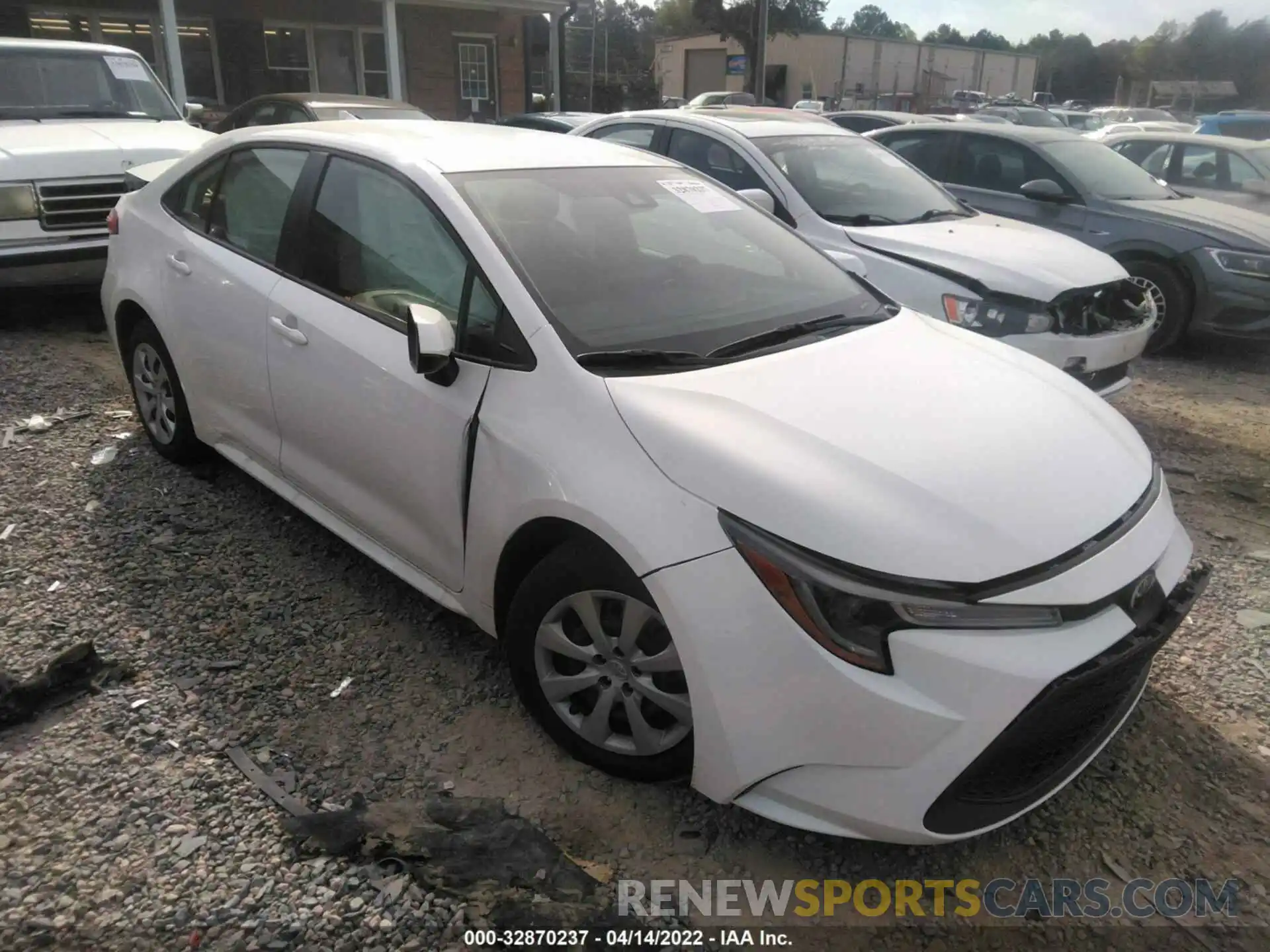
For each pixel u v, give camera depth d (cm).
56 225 649
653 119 703
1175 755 304
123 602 351
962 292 553
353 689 313
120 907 228
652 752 262
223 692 307
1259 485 525
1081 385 334
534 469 267
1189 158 1009
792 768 235
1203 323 757
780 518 232
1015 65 6284
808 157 647
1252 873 261
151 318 430
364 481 335
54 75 780
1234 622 383
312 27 1967
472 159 341
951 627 224
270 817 257
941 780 223
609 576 255
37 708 293
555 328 283
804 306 341
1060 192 781
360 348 324
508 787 275
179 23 1819
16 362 606
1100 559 243
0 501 420
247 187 396
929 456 252
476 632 346
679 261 337
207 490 441
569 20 2297
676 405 261
